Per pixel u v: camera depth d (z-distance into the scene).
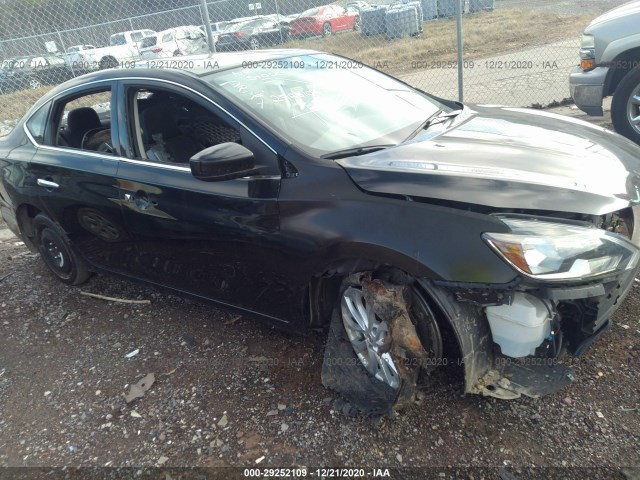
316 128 2.77
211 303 3.11
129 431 2.58
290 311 2.69
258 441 2.41
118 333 3.43
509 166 2.36
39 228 3.98
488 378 2.26
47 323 3.67
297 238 2.43
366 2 14.48
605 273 2.08
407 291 2.24
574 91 5.45
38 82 10.27
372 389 2.43
